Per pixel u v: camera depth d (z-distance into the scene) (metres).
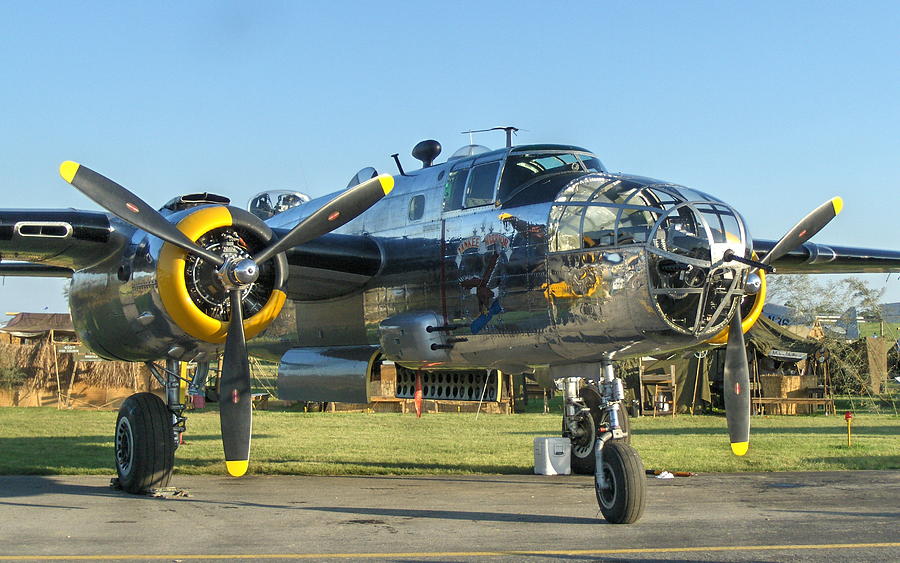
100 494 9.22
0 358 26.23
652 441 15.43
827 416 23.12
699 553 5.97
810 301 30.31
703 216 8.19
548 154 9.56
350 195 8.78
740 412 8.66
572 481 10.47
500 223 9.38
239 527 7.05
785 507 8.18
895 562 5.68
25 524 7.21
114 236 9.02
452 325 9.85
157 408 9.35
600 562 5.70
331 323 11.33
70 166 7.90
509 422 20.30
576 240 8.63
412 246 10.33
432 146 11.40
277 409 26.09
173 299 8.35
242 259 8.39
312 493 9.30
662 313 8.15
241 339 8.41
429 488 9.78
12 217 8.58
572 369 9.78
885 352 27.03
